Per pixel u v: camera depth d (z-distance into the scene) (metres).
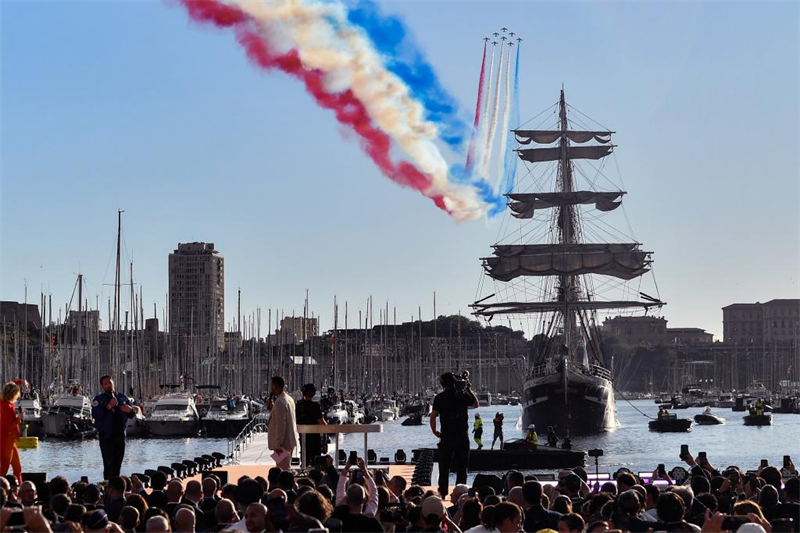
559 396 181.62
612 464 123.69
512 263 198.25
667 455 140.25
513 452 94.81
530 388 186.12
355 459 43.94
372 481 32.12
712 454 143.25
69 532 25.39
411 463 75.44
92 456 134.00
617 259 197.12
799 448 154.12
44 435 160.00
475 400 44.62
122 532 26.14
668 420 199.50
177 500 33.31
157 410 171.12
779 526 28.84
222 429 171.62
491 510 26.59
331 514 26.69
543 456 94.75
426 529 28.30
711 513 31.34
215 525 29.12
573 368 186.12
